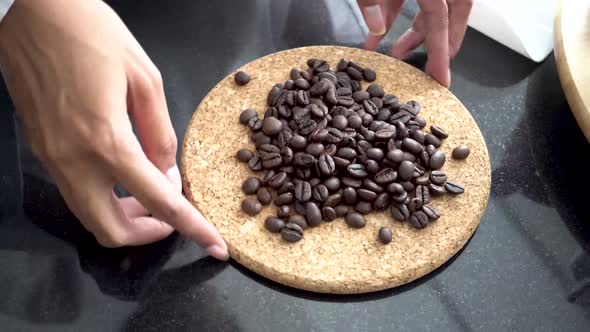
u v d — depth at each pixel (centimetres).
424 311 43
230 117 51
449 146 50
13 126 50
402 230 46
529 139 51
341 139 48
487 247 46
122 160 38
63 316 42
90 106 37
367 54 54
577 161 50
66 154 38
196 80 54
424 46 58
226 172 48
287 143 48
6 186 47
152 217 44
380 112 50
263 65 54
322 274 43
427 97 52
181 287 44
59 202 47
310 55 54
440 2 49
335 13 59
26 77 39
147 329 42
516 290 44
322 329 42
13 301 43
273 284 44
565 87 50
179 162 50
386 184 46
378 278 43
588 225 47
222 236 45
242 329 42
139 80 40
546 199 48
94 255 45
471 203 47
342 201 47
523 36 56
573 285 44
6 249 44
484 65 56
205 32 57
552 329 43
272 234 45
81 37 38
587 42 52
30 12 38
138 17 57
